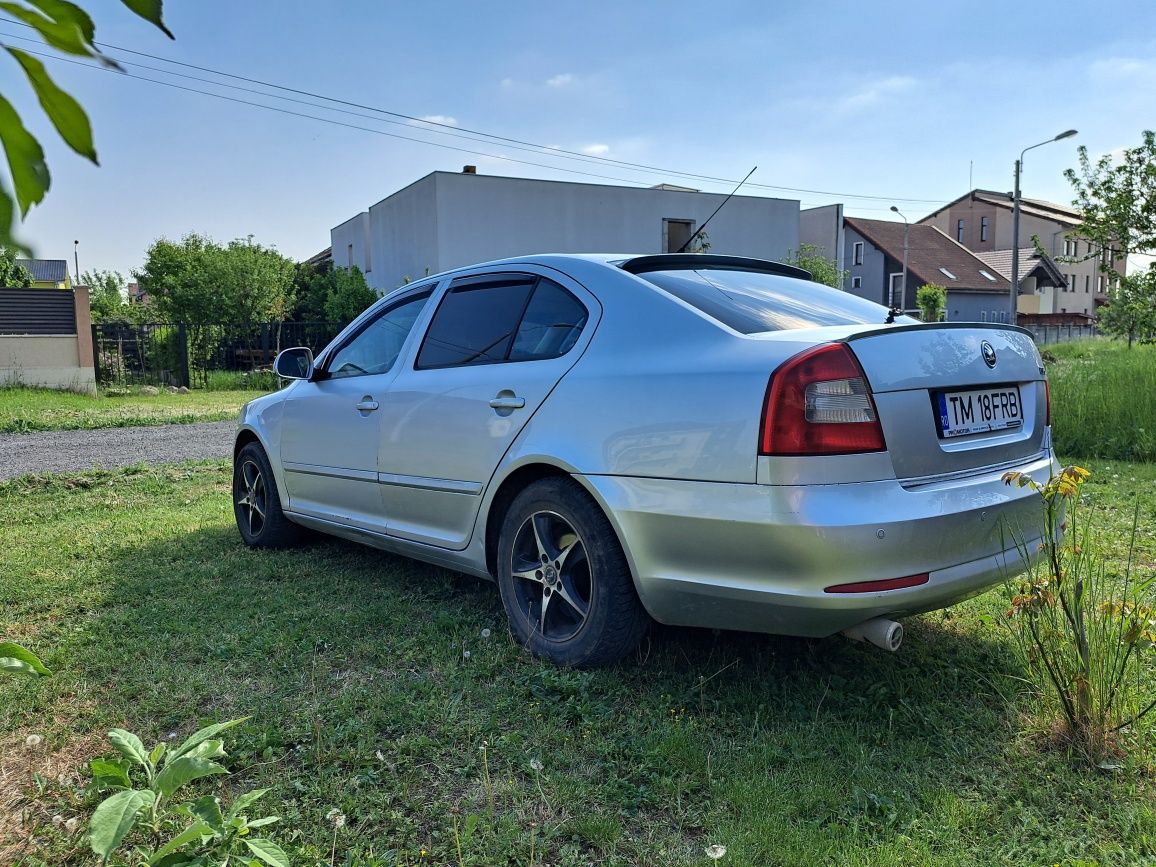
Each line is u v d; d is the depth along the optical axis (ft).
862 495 7.96
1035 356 10.64
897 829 7.00
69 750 8.54
